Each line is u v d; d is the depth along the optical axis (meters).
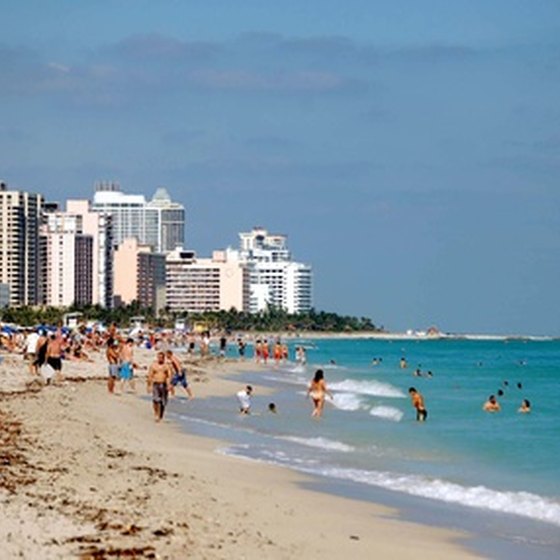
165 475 32.59
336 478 36.25
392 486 34.78
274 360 168.12
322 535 25.06
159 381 55.72
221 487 31.45
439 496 32.97
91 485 28.72
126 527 22.33
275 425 57.56
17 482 27.86
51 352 75.00
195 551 20.75
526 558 24.36
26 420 46.84
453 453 45.53
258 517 26.53
